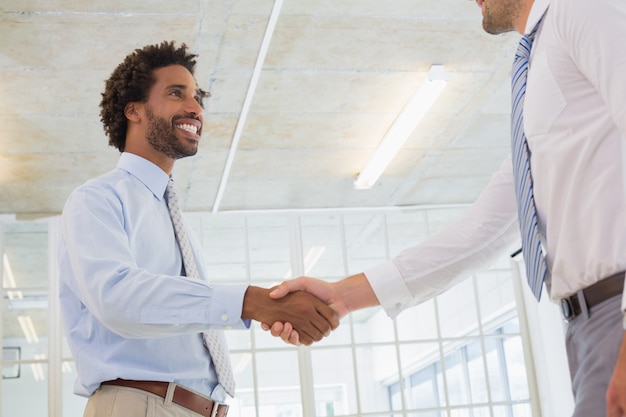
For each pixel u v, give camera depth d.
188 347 1.83
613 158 1.23
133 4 3.69
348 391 8.98
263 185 6.40
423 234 7.24
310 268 7.18
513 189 1.75
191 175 6.02
